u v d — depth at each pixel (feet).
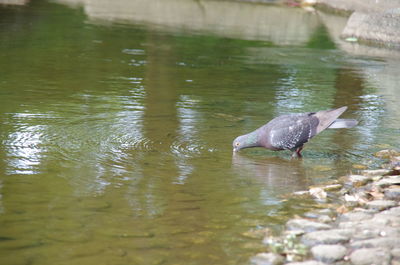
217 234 23.13
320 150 34.50
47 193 26.45
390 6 92.84
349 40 78.23
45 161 30.32
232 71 56.85
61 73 51.96
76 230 23.09
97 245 21.94
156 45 69.05
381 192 28.25
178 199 26.48
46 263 20.53
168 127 37.24
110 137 34.71
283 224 24.21
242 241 22.56
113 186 27.58
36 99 42.63
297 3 107.76
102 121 37.86
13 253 21.17
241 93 47.83
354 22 79.56
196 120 39.19
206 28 83.92
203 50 67.67
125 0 107.45
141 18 90.02
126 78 51.47
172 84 50.06
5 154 30.99
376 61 65.05
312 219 24.79
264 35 80.64
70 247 21.75
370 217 25.07
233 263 20.81
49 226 23.34
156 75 53.47
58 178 28.22
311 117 32.78
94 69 54.49
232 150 33.76
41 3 99.66
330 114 32.81
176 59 61.72
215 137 35.76
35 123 36.70
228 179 29.22
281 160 32.63
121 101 43.37
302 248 22.02
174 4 104.17
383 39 74.74
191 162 31.35
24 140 33.40
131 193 26.89
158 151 32.73
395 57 68.18
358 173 30.73
